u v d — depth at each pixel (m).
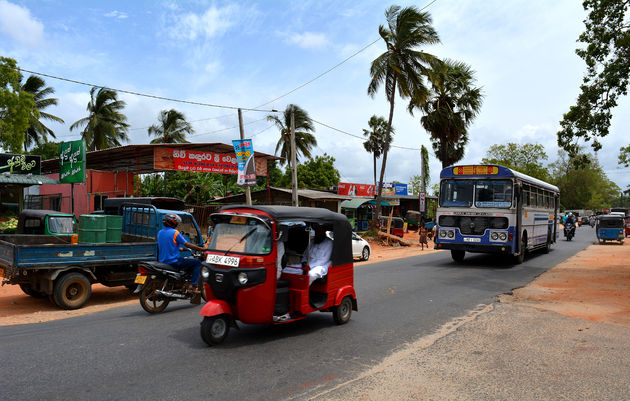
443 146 33.59
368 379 4.60
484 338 6.23
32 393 4.12
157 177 34.84
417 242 28.91
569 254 20.23
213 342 5.71
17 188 23.78
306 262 6.34
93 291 11.29
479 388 4.38
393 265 15.82
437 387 4.39
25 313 8.64
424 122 33.56
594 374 4.79
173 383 4.42
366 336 6.32
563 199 88.19
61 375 4.62
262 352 5.50
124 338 6.13
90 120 40.00
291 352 5.52
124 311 8.25
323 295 6.69
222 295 5.70
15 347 5.67
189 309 8.27
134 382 4.43
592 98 12.86
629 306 8.46
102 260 9.05
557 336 6.33
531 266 15.16
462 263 16.19
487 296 9.56
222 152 25.72
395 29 25.67
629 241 31.02
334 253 6.86
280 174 54.97
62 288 8.55
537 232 18.02
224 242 6.07
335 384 4.45
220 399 4.03
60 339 6.07
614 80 12.12
